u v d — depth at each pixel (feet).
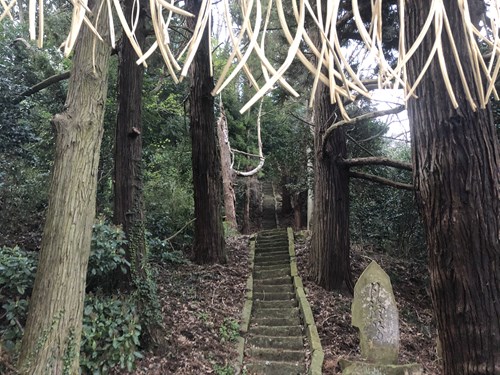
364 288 10.52
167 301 19.92
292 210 67.36
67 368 8.66
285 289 23.97
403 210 30.50
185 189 35.78
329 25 2.02
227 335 18.20
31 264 12.46
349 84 2.01
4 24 21.86
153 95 34.01
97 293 14.43
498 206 7.64
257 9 2.07
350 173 24.79
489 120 7.96
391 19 19.89
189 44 2.14
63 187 9.43
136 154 17.04
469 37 2.20
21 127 20.25
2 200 20.74
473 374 7.31
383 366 9.46
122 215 16.24
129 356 13.08
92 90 10.11
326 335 18.58
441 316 8.02
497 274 7.43
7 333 10.87
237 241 33.68
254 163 53.93
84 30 10.16
